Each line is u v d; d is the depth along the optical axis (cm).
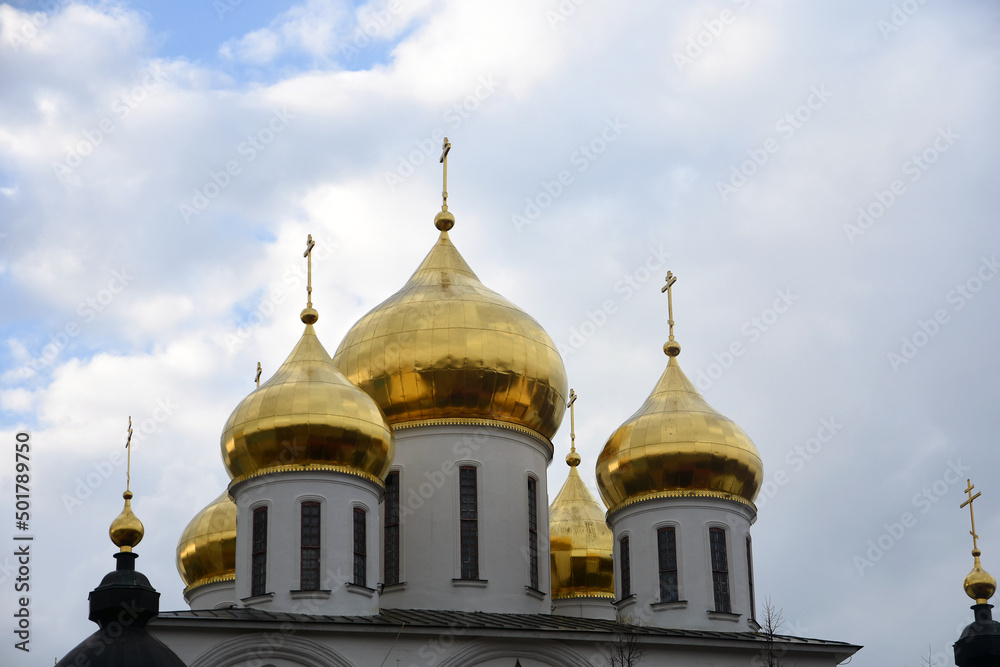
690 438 5462
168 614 4606
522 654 4822
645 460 5466
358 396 5116
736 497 5481
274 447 4981
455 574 5222
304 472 4966
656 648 4975
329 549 4894
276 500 4941
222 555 5844
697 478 5450
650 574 5391
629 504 5500
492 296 5634
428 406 5403
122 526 4475
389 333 5472
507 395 5438
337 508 4950
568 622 5141
